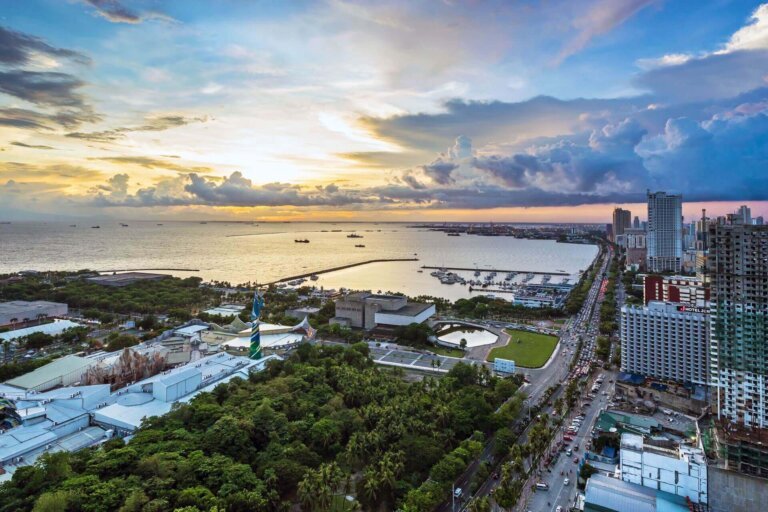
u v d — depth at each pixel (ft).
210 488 596.29
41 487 579.89
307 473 615.16
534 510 629.10
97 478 579.07
